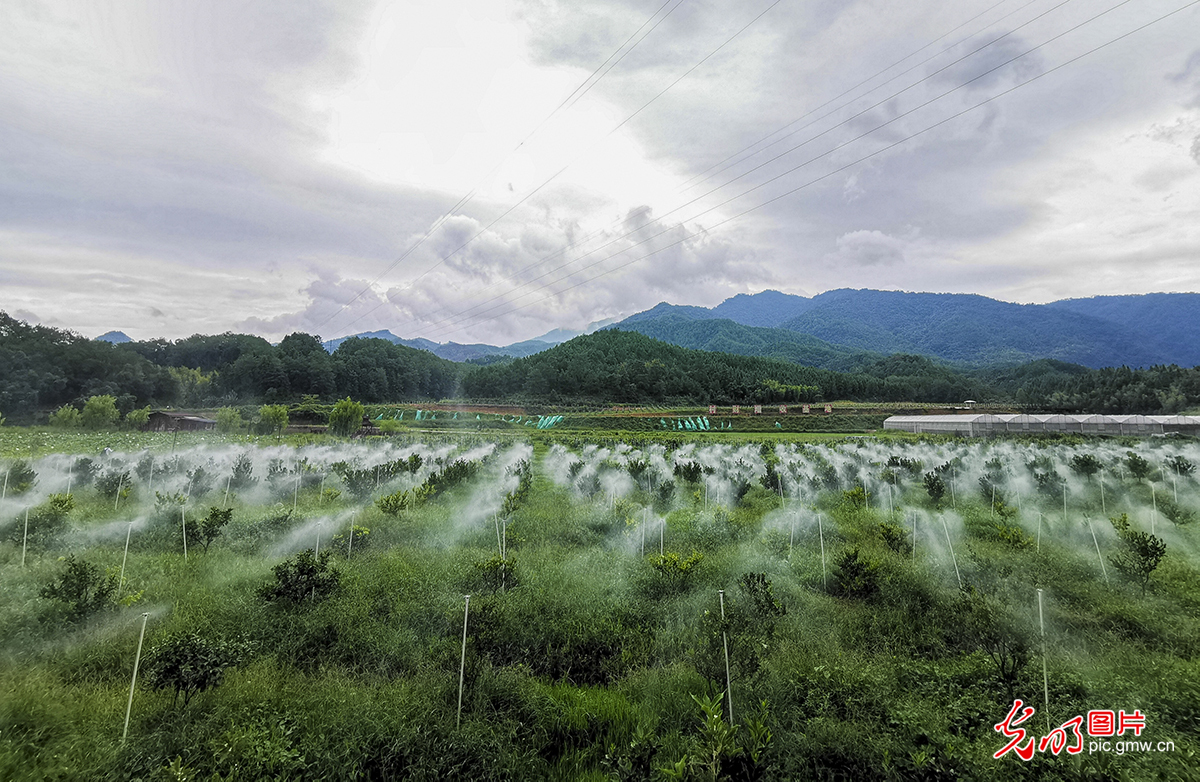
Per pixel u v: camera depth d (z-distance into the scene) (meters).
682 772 7.31
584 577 15.79
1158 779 7.62
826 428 99.00
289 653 11.35
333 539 19.02
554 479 35.75
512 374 170.50
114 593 12.94
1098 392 129.50
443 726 9.05
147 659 9.51
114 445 49.03
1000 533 19.66
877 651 11.94
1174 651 11.61
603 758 8.67
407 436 71.12
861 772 8.02
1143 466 32.03
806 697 9.97
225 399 138.88
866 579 15.10
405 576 15.19
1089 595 14.48
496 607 12.28
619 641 12.52
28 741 8.03
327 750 8.37
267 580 14.61
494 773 8.26
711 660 10.19
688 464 34.88
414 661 11.25
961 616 12.95
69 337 114.31
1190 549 18.56
